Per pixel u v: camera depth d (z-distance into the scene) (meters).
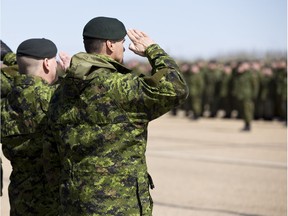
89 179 5.43
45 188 6.56
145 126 5.51
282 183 14.45
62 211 5.63
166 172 15.84
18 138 6.49
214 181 14.52
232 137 25.92
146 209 5.44
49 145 5.86
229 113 38.75
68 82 5.53
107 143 5.42
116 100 5.41
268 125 33.88
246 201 12.25
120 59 5.69
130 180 5.41
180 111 49.06
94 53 5.60
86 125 5.48
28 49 6.41
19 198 6.58
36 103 6.39
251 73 29.66
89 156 5.45
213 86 38.56
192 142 23.50
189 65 38.03
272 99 36.78
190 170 16.22
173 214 11.01
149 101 5.39
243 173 15.86
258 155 19.66
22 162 6.55
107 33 5.56
